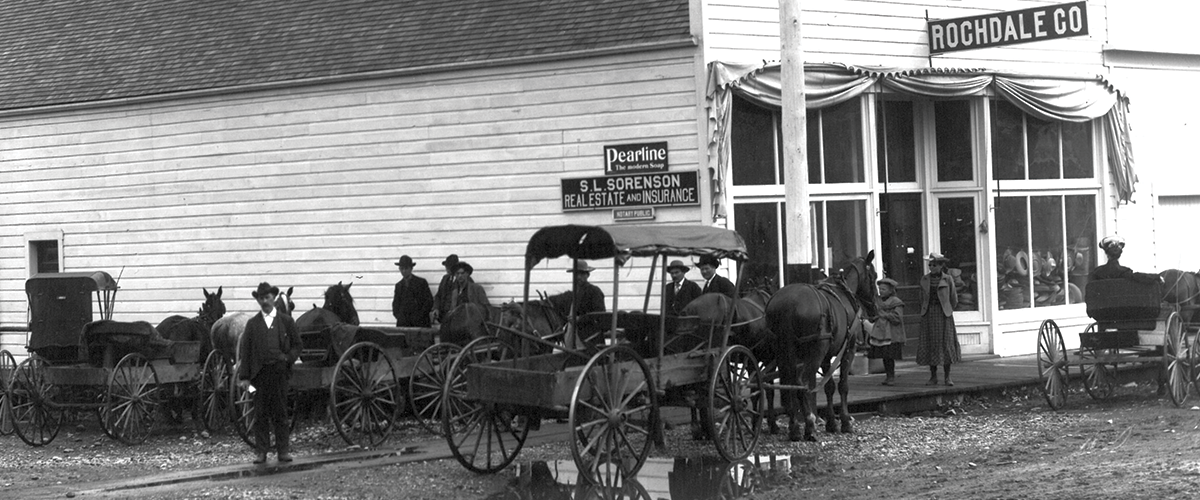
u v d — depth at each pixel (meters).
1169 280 18.58
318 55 22.95
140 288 24.41
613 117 20.19
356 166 22.36
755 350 15.91
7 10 28.45
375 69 21.94
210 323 19.81
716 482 13.34
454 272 20.30
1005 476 13.07
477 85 21.28
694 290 17.14
